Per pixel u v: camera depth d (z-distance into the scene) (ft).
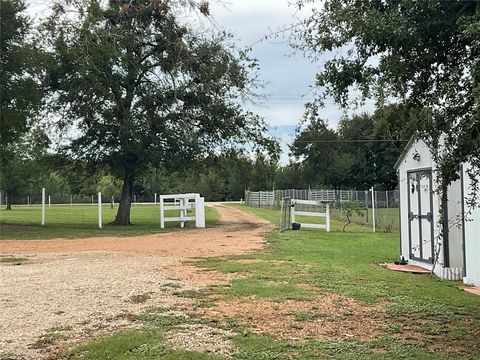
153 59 92.12
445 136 16.16
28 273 35.01
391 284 31.22
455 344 19.25
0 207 205.77
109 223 96.43
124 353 17.67
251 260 41.73
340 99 17.22
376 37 14.38
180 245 54.95
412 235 40.50
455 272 33.68
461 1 13.43
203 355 17.35
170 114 91.30
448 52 14.73
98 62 83.87
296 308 24.62
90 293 27.99
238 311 23.93
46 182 192.34
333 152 205.98
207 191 282.97
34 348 18.56
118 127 88.74
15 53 78.43
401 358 17.39
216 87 91.15
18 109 80.48
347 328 21.27
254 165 104.12
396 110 16.75
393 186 213.46
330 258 43.16
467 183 30.14
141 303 25.57
